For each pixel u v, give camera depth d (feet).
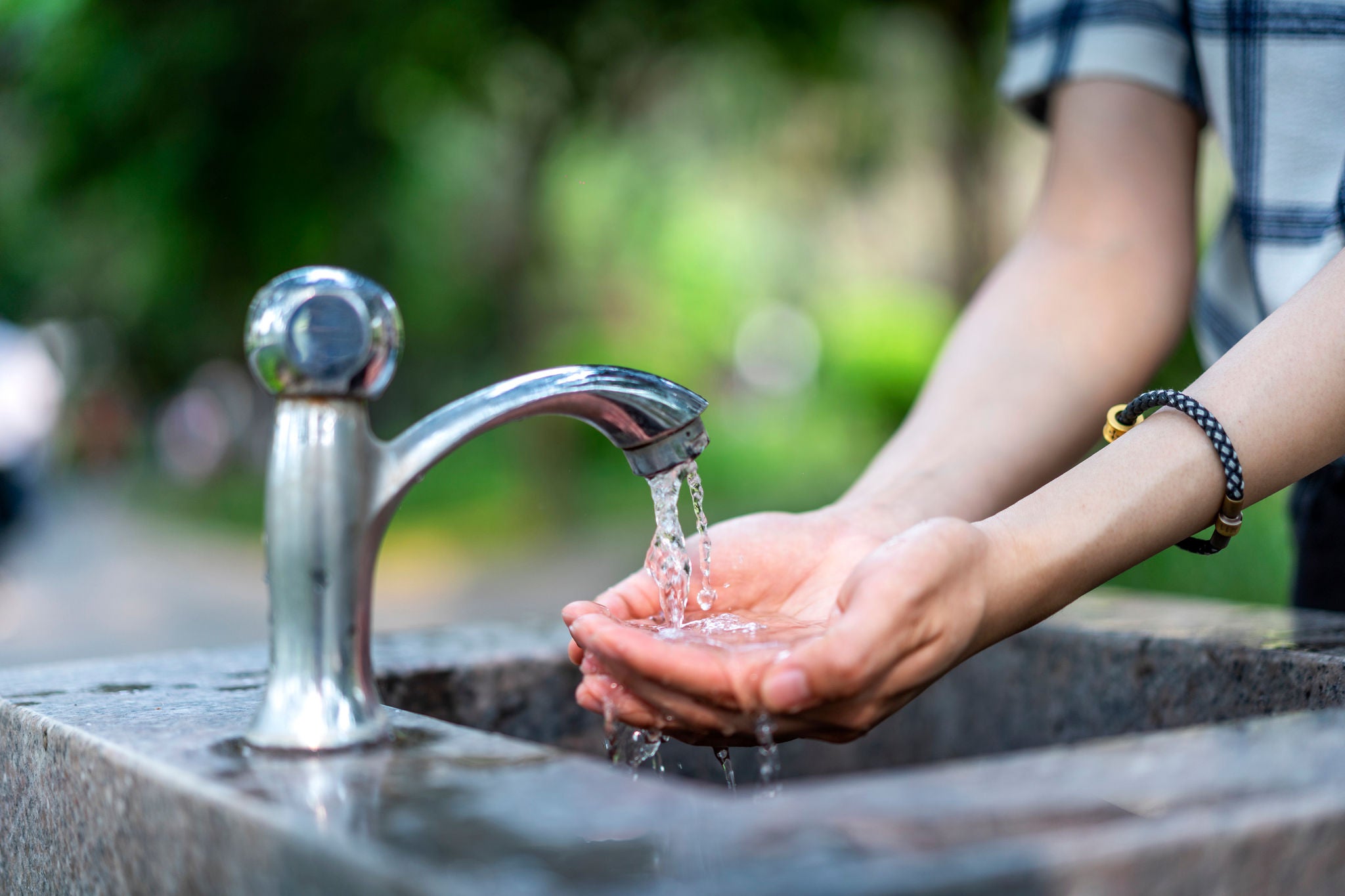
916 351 44.52
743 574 3.20
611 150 29.63
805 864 1.57
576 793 1.92
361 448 2.31
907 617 2.34
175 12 17.85
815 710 2.46
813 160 29.07
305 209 19.45
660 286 50.44
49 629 19.58
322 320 2.21
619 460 40.83
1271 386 2.68
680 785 2.07
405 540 31.73
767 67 24.21
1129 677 3.73
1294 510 4.18
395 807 1.87
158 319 33.40
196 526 38.40
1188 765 1.97
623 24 21.47
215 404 57.26
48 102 18.08
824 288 52.42
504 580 24.81
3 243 36.06
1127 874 1.63
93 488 57.52
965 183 22.13
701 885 1.51
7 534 23.06
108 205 20.51
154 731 2.45
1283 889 1.75
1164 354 3.78
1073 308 3.72
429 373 37.42
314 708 2.24
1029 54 4.15
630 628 2.59
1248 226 3.51
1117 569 2.64
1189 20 3.85
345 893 1.67
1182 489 2.63
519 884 1.54
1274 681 3.34
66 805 2.47
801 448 42.52
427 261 29.22
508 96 24.02
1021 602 2.54
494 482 37.91
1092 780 1.89
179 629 19.43
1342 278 2.77
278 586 2.28
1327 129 3.32
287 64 18.45
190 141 18.28
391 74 20.02
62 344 66.85
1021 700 4.04
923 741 4.32
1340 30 3.26
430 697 3.74
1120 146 3.89
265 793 1.97
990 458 3.46
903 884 1.51
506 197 30.14
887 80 24.61
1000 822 1.71
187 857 2.03
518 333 31.19
